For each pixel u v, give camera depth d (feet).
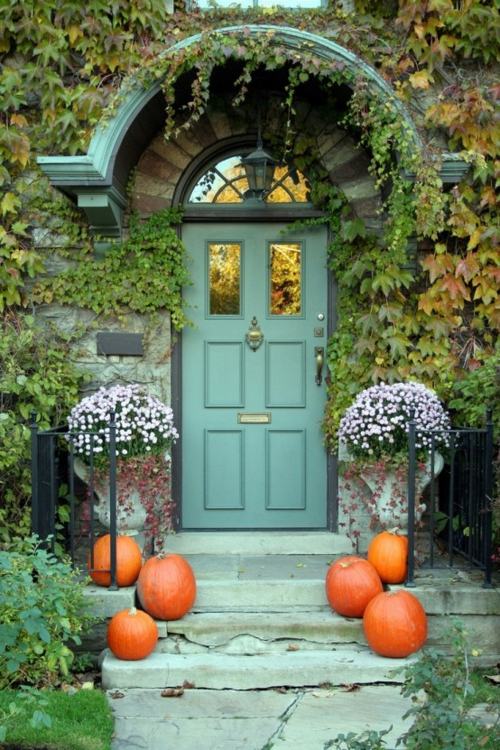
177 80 15.40
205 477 17.40
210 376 17.40
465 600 13.48
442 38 16.22
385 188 16.70
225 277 17.42
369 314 16.35
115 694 12.21
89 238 16.66
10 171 16.63
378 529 15.55
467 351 16.71
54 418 16.21
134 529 15.03
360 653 13.02
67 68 16.31
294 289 17.42
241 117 16.93
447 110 16.07
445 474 16.61
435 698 8.59
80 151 16.26
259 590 14.12
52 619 11.42
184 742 10.73
